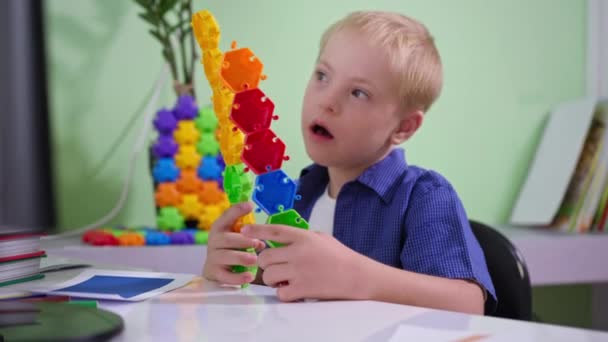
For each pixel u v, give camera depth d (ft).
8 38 4.54
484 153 5.64
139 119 4.92
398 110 3.10
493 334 1.21
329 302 1.61
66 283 1.85
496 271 2.71
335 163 3.07
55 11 4.74
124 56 4.90
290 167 5.17
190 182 4.09
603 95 5.79
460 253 2.44
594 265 4.57
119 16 4.89
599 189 4.92
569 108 5.47
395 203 2.88
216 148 4.13
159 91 4.93
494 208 5.67
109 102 4.86
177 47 4.96
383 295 1.87
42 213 4.65
